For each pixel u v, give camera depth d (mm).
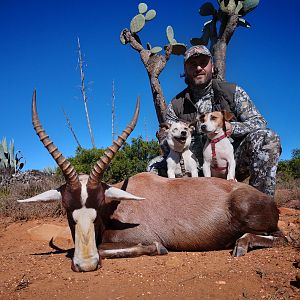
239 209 1313
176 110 2068
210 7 3645
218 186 1382
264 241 1310
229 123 1819
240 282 979
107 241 1355
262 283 973
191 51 1936
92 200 1188
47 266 1277
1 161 4465
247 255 1233
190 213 1349
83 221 1173
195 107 2010
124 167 2951
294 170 5391
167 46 3482
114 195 1276
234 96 1922
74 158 3191
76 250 1163
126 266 1179
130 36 3598
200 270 1104
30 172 3920
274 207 1366
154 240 1350
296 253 1218
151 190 1412
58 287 1053
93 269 1147
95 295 978
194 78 1960
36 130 1212
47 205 2400
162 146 2021
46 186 2959
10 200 2566
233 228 1335
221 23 3654
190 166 1878
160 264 1186
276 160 1746
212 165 1839
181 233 1341
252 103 1924
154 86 3465
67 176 1181
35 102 1246
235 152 1883
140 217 1363
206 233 1335
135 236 1350
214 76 2516
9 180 3500
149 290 979
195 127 2004
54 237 1797
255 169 1771
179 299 912
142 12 3688
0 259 1467
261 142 1754
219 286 966
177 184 1413
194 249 1358
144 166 3018
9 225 2209
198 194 1371
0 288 1102
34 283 1110
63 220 2252
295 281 967
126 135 1238
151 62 3500
